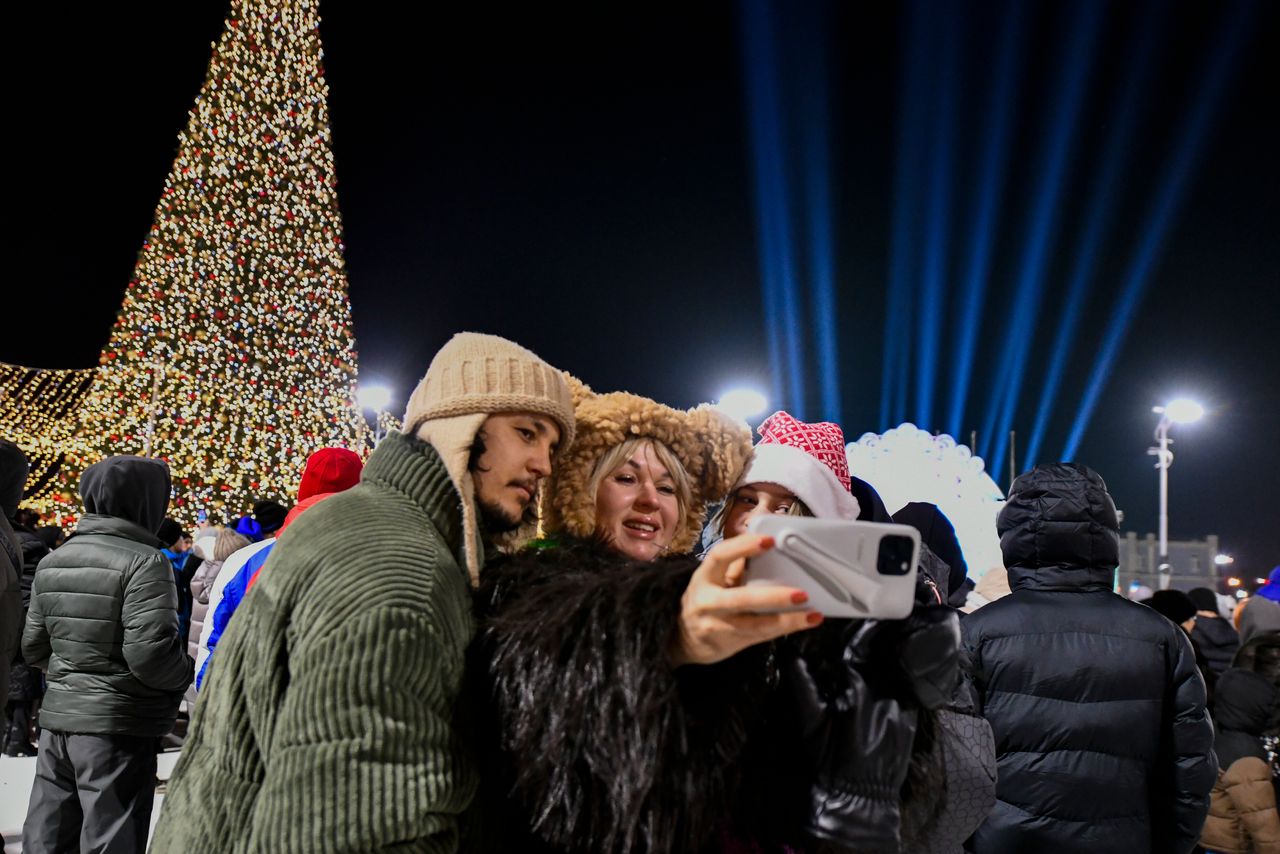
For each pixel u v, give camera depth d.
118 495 3.90
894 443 5.30
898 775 1.18
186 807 1.29
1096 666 2.68
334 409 16.81
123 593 3.75
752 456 2.02
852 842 1.14
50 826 3.79
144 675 3.71
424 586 1.20
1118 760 2.67
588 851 1.12
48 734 3.81
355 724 1.09
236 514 15.59
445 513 1.37
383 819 1.06
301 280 16.50
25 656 3.92
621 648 1.08
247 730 1.25
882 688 1.19
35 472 16.22
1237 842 3.46
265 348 16.05
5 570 3.46
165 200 15.85
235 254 16.02
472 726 1.23
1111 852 2.63
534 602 1.22
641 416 1.80
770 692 1.24
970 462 5.29
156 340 15.57
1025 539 2.89
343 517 1.30
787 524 1.01
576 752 1.11
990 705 2.77
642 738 1.06
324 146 17.17
